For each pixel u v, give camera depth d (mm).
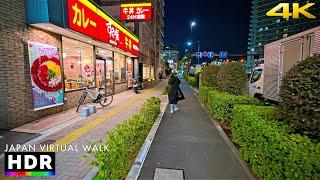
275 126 3590
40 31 8180
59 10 7863
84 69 12344
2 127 6754
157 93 18875
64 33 9250
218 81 9398
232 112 6004
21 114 7254
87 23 9914
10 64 6777
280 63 9414
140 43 26344
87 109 9148
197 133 6793
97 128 7223
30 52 7570
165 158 4883
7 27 6660
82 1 9422
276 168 3031
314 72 3055
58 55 9219
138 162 4637
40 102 8133
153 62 43812
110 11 23297
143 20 20109
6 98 6633
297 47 8203
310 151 2619
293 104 3336
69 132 6723
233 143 5832
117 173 3549
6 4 6605
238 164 4586
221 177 4039
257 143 3764
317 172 2299
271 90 10305
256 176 4039
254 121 4039
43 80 8266
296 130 3340
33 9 7363
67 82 10312
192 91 21875
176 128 7391
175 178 4008
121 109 10766
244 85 8570
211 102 9414
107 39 12711
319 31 6969
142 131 5582
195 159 4836
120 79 19438
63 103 9688
